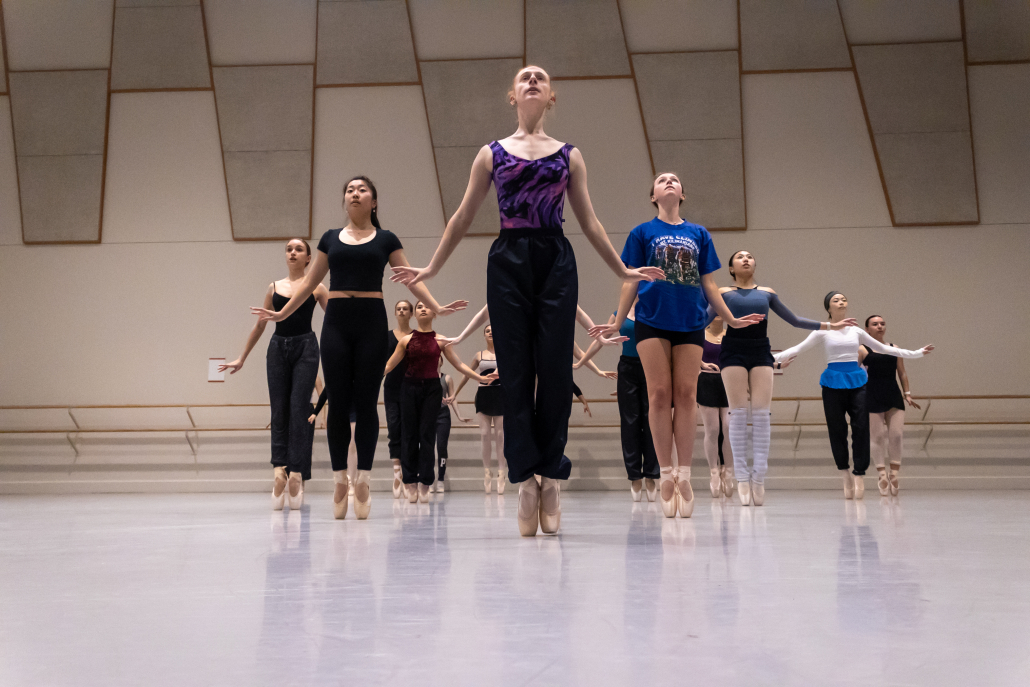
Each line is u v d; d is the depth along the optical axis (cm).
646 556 227
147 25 873
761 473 500
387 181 873
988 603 150
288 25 873
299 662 108
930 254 847
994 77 848
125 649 117
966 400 829
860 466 583
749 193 859
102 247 883
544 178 293
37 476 856
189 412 865
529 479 295
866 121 852
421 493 590
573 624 132
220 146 880
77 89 877
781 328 848
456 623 134
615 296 855
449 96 866
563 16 862
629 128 860
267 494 790
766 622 133
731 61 853
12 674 103
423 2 869
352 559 226
